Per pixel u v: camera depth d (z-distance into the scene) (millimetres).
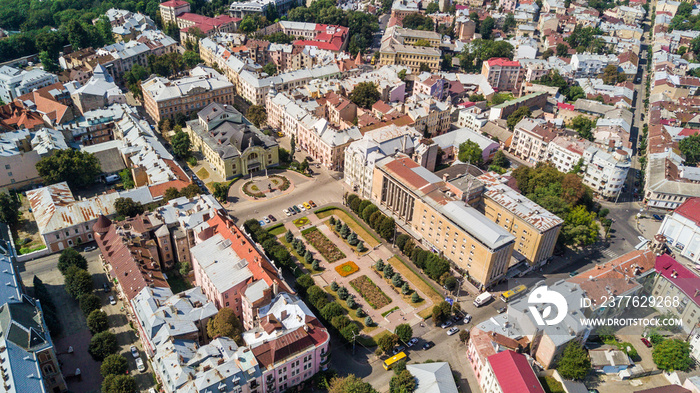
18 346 180500
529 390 184375
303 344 197375
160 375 188500
